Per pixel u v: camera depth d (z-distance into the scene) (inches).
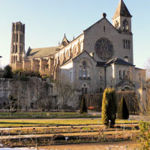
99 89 3127.5
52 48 5989.2
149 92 1373.0
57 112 2242.9
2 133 930.7
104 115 1197.1
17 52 6958.7
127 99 2180.1
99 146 797.9
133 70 3100.4
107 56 3489.2
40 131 1000.9
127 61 3420.3
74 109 2785.4
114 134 979.9
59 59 4431.6
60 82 2938.0
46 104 2726.4
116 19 3929.6
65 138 885.2
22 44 7057.1
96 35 3444.9
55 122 1337.4
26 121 1387.8
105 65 3223.4
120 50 3612.2
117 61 3122.5
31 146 792.9
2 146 773.3
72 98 2844.5
